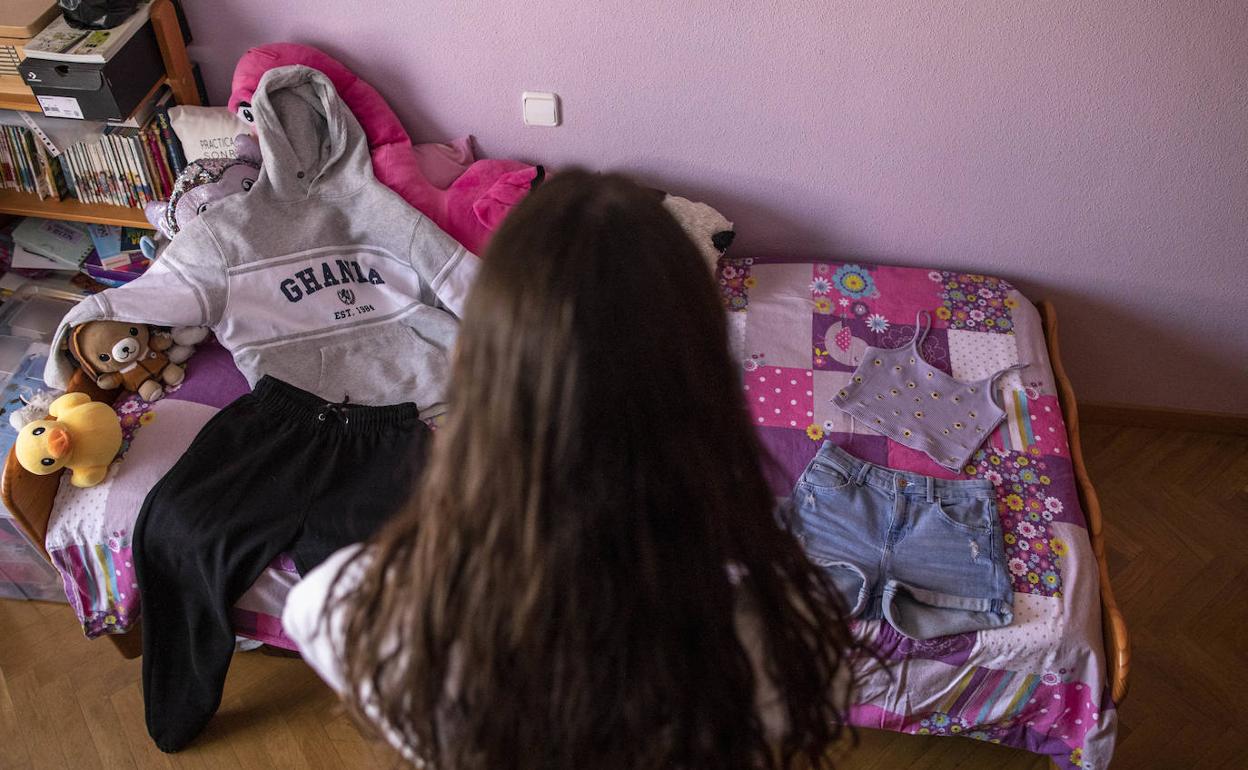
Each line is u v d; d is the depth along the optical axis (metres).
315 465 1.72
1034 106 1.89
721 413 0.56
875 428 1.81
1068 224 2.06
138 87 1.90
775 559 0.63
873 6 1.81
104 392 1.85
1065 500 1.73
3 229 2.28
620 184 0.52
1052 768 1.74
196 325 1.87
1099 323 2.21
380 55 2.03
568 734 0.58
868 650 0.79
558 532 0.53
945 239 2.14
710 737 0.60
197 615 1.66
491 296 0.50
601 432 0.51
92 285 2.24
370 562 0.65
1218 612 2.00
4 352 2.08
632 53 1.95
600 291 0.49
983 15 1.79
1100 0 1.74
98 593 1.72
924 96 1.92
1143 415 2.33
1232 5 1.70
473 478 0.53
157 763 1.79
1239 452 2.30
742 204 2.16
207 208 1.86
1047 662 1.55
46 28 1.81
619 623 0.55
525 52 1.98
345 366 1.89
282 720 1.84
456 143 2.14
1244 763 1.78
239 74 1.96
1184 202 1.97
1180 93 1.82
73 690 1.88
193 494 1.63
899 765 1.79
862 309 2.03
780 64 1.92
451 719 0.60
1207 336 2.18
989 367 1.93
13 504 1.60
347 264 1.96
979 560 1.60
